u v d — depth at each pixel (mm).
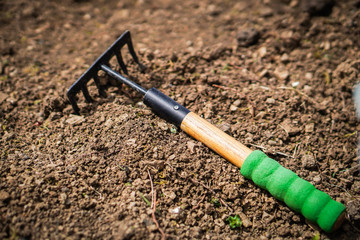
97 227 431
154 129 507
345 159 513
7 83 607
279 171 441
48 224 427
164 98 511
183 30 729
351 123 553
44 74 634
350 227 451
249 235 452
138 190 459
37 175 460
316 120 549
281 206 459
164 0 815
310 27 681
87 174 468
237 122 539
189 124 492
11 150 498
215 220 457
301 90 591
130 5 807
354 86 585
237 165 470
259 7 762
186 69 603
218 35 711
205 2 799
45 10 778
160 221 442
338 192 482
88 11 795
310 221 446
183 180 470
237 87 579
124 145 491
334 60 635
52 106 554
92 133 516
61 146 503
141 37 710
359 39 647
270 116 544
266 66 631
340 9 690
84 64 651
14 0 774
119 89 577
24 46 692
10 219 427
